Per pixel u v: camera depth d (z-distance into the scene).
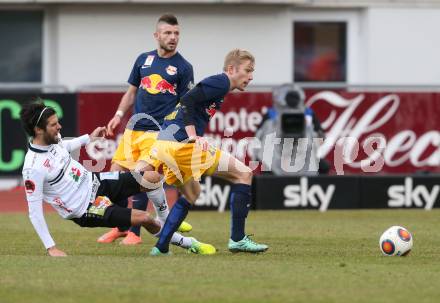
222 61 69.69
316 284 27.95
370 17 71.94
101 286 27.38
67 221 49.19
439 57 72.69
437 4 72.31
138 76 40.66
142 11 68.88
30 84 69.94
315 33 73.06
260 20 69.94
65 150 33.53
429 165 60.12
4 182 59.28
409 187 56.91
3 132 58.09
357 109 59.53
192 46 69.38
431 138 60.09
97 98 58.06
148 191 35.22
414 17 72.25
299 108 55.44
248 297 25.94
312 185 56.19
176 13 69.12
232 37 69.75
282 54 70.38
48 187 33.16
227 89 34.25
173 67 40.06
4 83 69.94
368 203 56.69
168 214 35.00
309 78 73.19
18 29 69.62
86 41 68.88
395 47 72.31
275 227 46.50
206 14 69.31
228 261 32.47
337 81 73.12
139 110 40.19
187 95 34.03
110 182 34.06
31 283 27.80
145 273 29.55
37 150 32.91
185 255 34.69
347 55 73.00
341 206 56.38
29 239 41.00
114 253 35.91
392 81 72.50
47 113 32.47
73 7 68.56
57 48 69.00
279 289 27.14
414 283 28.28
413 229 45.62
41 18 69.62
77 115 58.06
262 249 35.38
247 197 35.22
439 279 29.08
